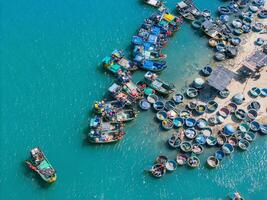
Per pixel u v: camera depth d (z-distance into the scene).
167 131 64.94
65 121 65.12
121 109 65.75
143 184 59.78
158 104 67.06
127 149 62.81
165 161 61.25
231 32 78.94
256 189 60.91
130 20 81.25
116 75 70.56
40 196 57.38
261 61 71.56
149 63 71.81
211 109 67.31
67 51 74.81
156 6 83.38
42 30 77.88
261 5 84.19
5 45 74.81
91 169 60.44
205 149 63.66
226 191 60.19
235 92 70.38
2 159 60.09
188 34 79.00
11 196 57.03
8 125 63.91
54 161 60.59
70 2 83.31
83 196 57.94
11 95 67.62
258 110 68.50
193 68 73.75
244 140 64.69
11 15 79.81
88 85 69.88
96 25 79.69
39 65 72.19
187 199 59.03
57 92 68.62
